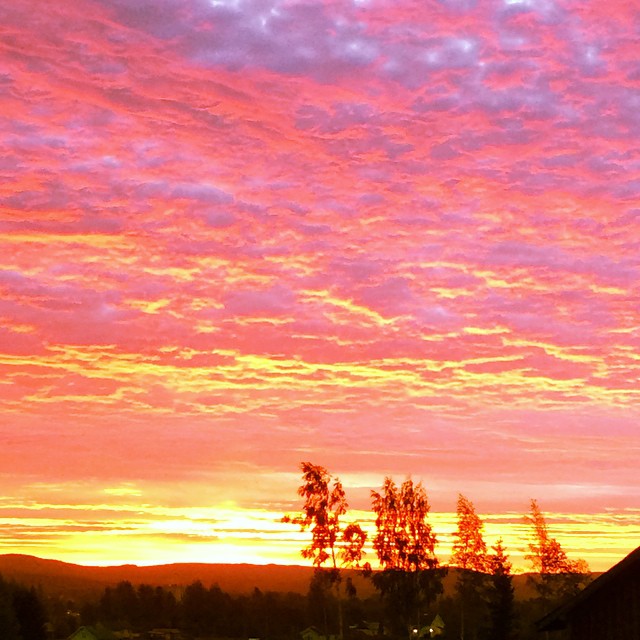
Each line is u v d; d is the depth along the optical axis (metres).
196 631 169.12
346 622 122.94
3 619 111.19
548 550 76.81
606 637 28.39
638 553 27.64
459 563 82.75
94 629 153.38
